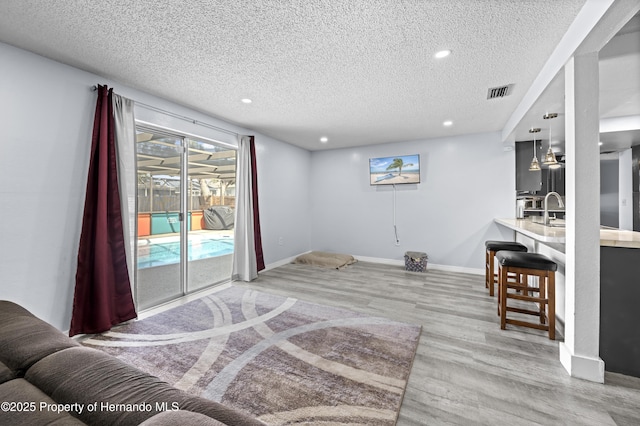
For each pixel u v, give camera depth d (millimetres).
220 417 772
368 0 1562
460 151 4688
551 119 3186
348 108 3352
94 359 1041
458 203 4727
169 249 3432
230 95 2965
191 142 3658
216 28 1826
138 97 2814
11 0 1548
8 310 1500
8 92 2006
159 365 1946
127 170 2662
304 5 1604
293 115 3623
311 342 2275
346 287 3809
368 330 2496
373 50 2090
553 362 1998
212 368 1910
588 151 1787
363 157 5516
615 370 1851
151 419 695
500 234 4453
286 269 4855
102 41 1975
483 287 3814
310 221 6109
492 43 1993
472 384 1761
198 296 3428
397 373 1856
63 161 2287
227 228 4969
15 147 2043
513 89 2801
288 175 5336
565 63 1911
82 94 2395
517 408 1551
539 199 4711
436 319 2752
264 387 1712
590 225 1799
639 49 1989
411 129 4309
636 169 4852
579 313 1829
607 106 3211
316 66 2332
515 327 2574
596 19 1474
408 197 5121
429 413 1520
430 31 1854
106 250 2451
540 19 1725
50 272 2223
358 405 1560
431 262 4949
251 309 2992
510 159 4379
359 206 5586
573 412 1516
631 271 1809
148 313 2871
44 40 1957
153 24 1782
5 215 2004
